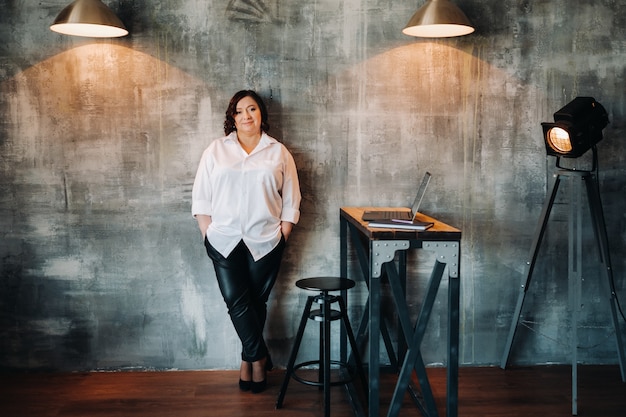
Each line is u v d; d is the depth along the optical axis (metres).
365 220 2.99
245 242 3.36
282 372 3.77
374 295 2.75
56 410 3.22
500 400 3.35
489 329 3.86
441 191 3.75
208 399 3.37
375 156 3.71
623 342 3.90
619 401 3.34
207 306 3.76
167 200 3.68
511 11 3.68
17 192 3.64
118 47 3.58
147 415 3.16
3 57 3.56
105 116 3.62
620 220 3.82
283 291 3.78
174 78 3.61
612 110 3.75
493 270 3.82
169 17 3.58
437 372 3.75
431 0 3.24
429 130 3.71
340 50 3.64
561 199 3.81
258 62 3.62
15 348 3.74
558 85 3.72
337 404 3.32
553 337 3.88
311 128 3.68
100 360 3.77
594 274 3.85
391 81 3.67
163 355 3.78
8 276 3.69
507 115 3.73
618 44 3.72
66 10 3.17
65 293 3.72
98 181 3.65
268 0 3.59
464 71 3.69
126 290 3.73
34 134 3.61
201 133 3.64
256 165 3.35
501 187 3.77
